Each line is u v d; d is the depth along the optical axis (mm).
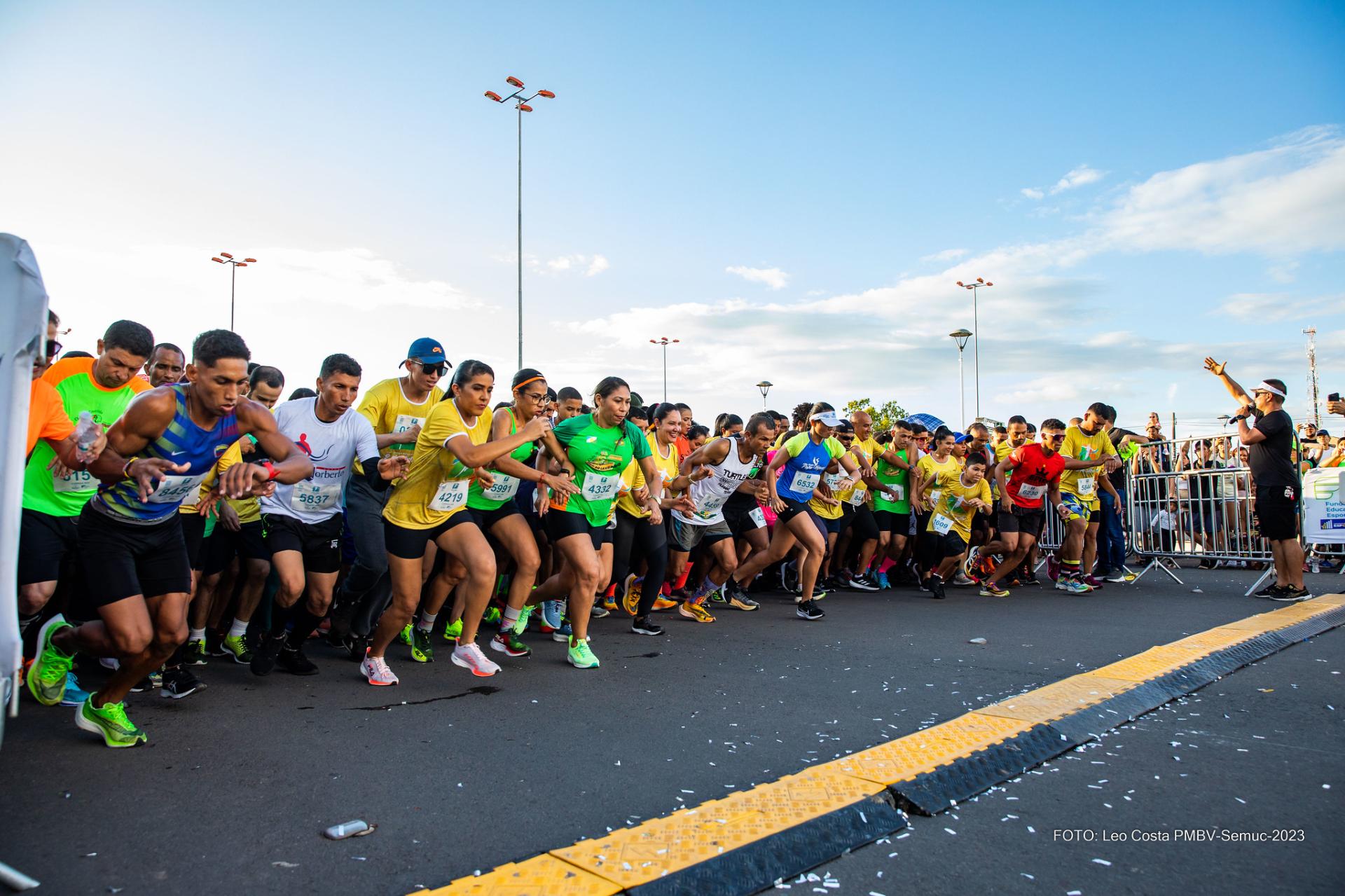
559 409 6410
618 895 2139
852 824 2570
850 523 9430
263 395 5301
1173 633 6004
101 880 2230
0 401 2336
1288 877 2260
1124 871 2309
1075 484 8953
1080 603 7863
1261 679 4543
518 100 25781
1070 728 3510
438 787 2949
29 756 3277
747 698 4234
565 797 2852
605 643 5949
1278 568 7832
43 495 3916
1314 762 3188
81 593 4793
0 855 2371
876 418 35125
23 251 2359
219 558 5043
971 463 8930
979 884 2246
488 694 4363
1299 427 13938
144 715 3930
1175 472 10078
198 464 3305
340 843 2469
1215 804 2787
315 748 3402
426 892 2158
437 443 4402
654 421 7441
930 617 7070
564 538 5113
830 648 5645
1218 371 7887
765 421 6836
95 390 4328
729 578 7820
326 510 4766
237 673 4895
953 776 2951
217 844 2461
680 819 2557
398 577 4480
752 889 2236
